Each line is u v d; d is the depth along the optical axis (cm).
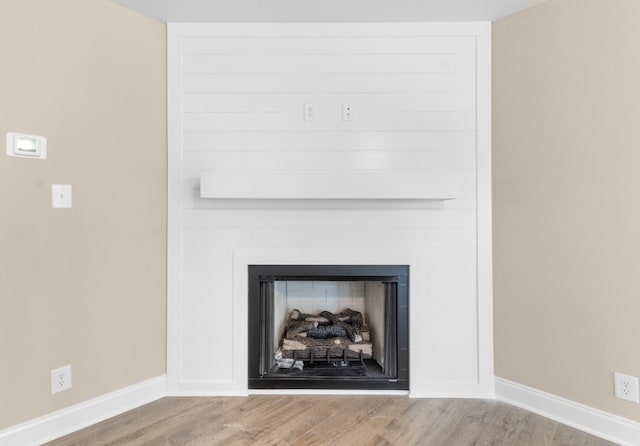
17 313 181
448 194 224
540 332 217
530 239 221
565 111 206
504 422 206
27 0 184
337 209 241
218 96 241
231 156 241
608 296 191
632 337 184
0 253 176
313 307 275
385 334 243
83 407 202
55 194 194
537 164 218
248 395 238
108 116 214
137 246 227
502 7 222
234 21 239
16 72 180
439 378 238
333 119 242
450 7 223
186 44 241
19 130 182
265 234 242
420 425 202
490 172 238
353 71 241
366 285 272
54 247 193
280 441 187
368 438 190
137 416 212
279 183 224
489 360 236
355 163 241
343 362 254
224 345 240
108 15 214
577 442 187
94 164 209
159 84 238
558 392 209
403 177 224
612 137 190
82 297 204
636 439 181
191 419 209
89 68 206
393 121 241
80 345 203
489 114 238
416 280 239
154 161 235
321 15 232
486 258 238
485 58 238
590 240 198
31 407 184
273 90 242
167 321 239
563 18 207
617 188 188
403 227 241
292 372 245
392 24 240
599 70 194
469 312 239
